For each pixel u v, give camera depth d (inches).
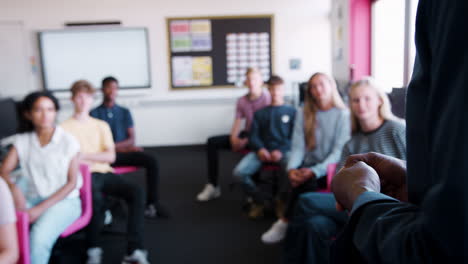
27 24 215.9
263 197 123.6
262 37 223.1
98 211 91.8
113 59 222.8
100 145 106.6
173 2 219.1
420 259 14.9
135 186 94.6
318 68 225.9
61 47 219.8
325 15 221.5
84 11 217.5
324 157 98.3
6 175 78.4
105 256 98.8
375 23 153.6
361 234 18.5
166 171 184.2
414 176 17.7
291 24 222.7
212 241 106.7
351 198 20.4
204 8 220.2
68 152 79.8
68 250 97.3
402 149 66.2
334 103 99.4
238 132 141.3
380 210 18.1
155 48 222.8
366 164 23.4
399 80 130.6
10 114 139.1
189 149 229.1
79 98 102.9
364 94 69.4
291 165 100.7
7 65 217.9
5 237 53.2
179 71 225.3
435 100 14.9
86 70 222.8
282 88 120.1
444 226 13.5
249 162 120.6
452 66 13.9
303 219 74.8
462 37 13.4
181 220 122.7
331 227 71.6
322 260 70.5
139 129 231.8
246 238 107.7
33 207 73.3
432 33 15.9
